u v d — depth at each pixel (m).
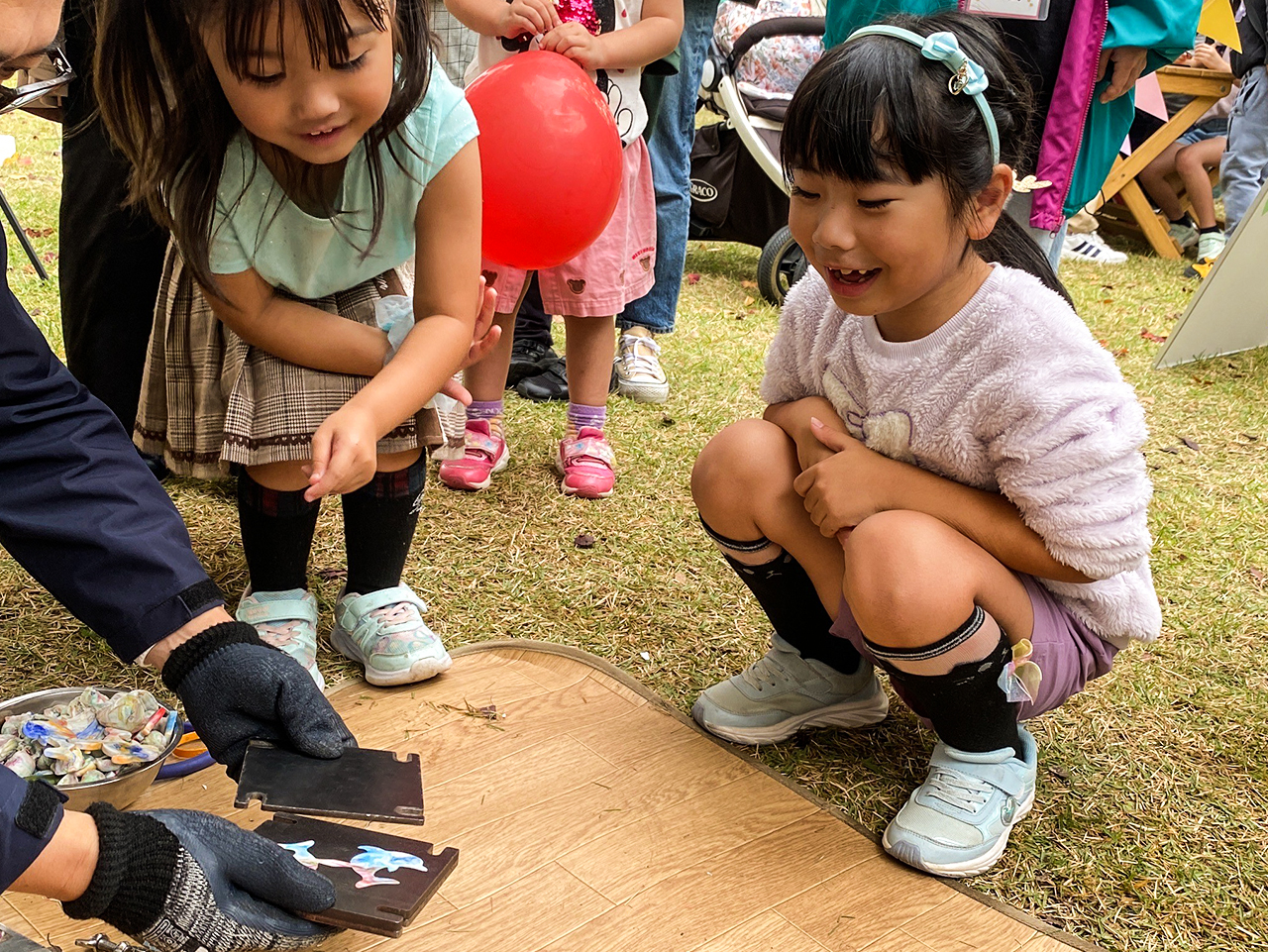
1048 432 1.37
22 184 4.48
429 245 1.62
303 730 1.24
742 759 1.65
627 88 2.42
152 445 1.87
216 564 2.06
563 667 1.85
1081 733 1.76
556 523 2.33
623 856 1.44
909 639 1.40
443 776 1.57
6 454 1.22
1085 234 5.26
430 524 2.29
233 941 1.06
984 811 1.47
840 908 1.38
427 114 1.57
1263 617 2.14
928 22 1.39
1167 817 1.59
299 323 1.65
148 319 2.17
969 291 1.45
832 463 1.50
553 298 2.45
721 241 4.67
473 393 2.49
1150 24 2.37
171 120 1.46
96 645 1.80
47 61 1.61
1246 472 2.85
